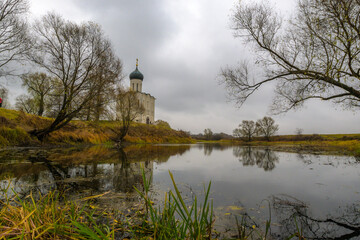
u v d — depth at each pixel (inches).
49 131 607.2
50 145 644.7
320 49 226.7
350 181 208.2
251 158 479.2
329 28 214.8
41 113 1170.6
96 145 841.5
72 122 911.7
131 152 561.0
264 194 156.3
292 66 255.8
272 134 2351.1
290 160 433.1
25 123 694.5
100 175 219.6
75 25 537.3
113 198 135.7
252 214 112.7
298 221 103.5
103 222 92.5
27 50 504.7
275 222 101.9
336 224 99.7
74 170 247.3
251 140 2605.8
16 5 480.7
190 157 482.9
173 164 338.6
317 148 912.3
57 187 163.0
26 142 571.8
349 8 195.3
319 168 308.2
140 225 86.0
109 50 579.5
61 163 298.4
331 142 1301.7
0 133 516.1
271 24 284.4
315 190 169.6
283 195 153.9
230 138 4069.9
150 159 393.1
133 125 1809.8
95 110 586.6
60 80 593.9
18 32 491.5
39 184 170.6
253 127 2458.2
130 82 2576.3
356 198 146.1
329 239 82.7
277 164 360.5
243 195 152.9
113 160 355.9
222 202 135.1
